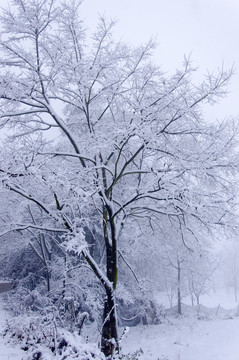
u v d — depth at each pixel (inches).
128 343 572.7
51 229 337.4
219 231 372.2
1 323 344.8
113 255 358.3
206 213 347.9
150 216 421.1
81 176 335.9
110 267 355.9
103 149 361.7
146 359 421.1
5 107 352.8
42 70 341.4
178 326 701.9
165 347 494.6
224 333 517.7
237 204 338.6
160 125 356.5
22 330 260.7
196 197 339.3
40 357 206.5
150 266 682.2
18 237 617.3
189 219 415.2
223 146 346.3
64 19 359.9
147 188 341.4
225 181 371.2
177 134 367.9
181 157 339.0
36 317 273.7
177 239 473.7
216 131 351.6
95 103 414.0
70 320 270.4
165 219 444.1
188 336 560.7
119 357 238.2
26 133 365.7
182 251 510.0
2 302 607.8
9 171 282.5
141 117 324.8
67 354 191.6
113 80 356.8
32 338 252.2
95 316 542.9
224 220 362.0
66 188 274.5
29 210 514.3
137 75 359.9
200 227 402.3
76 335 222.7
